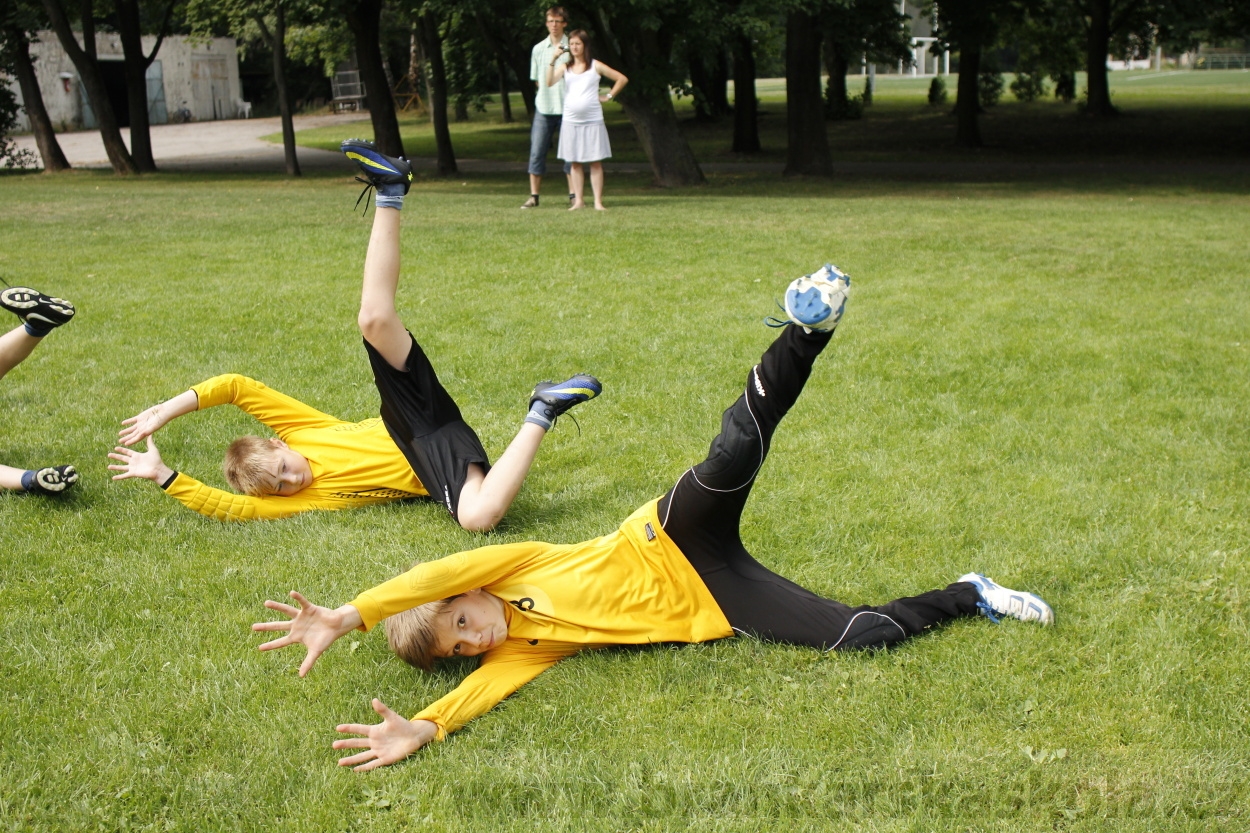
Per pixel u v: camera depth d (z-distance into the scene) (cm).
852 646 348
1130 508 460
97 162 3136
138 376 648
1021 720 313
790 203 1548
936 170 2395
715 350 697
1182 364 664
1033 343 708
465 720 316
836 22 2081
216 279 923
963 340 717
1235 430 554
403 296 853
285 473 462
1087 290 868
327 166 2884
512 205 1524
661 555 353
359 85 5825
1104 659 344
